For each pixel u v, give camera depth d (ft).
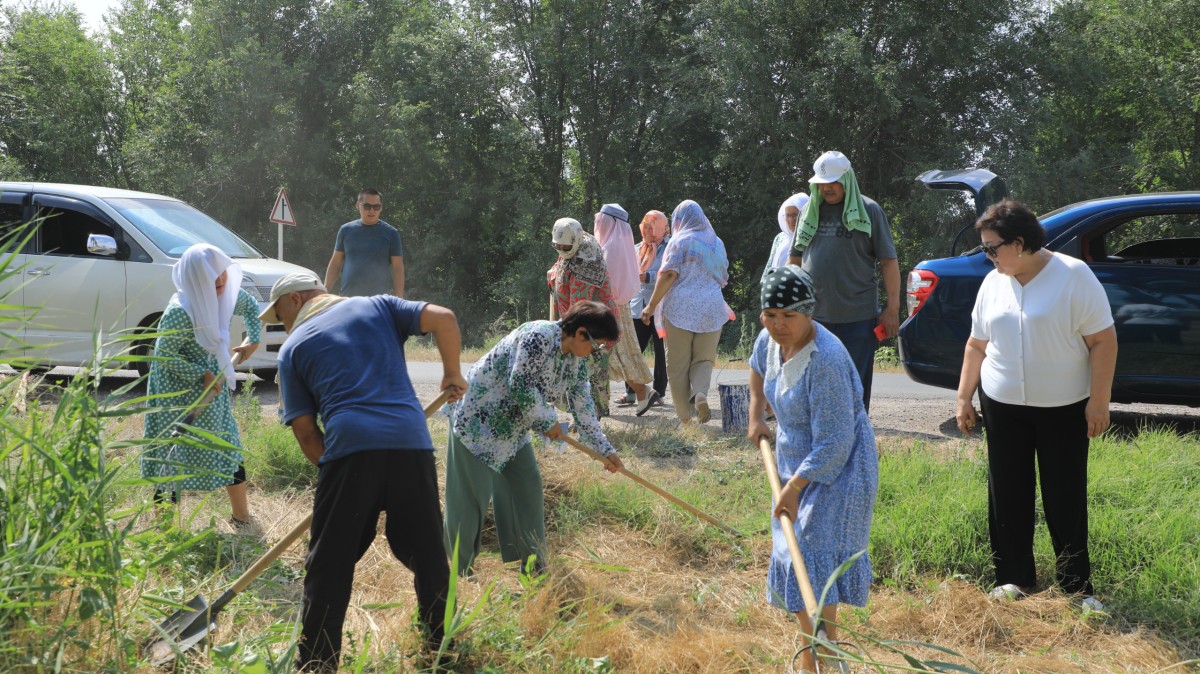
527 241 93.50
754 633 13.84
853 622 14.06
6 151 111.04
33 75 109.91
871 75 72.95
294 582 15.16
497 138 98.27
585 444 15.80
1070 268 14.08
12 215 30.81
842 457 11.55
